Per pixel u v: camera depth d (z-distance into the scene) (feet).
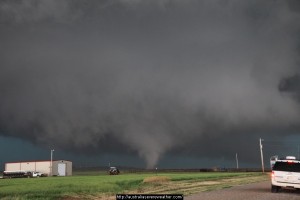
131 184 158.71
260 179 190.90
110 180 199.21
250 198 77.41
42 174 445.37
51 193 110.73
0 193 110.52
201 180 184.75
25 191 117.70
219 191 99.35
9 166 469.57
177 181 175.42
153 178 176.35
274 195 85.15
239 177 227.61
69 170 481.05
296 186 91.15
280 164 93.86
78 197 99.91
